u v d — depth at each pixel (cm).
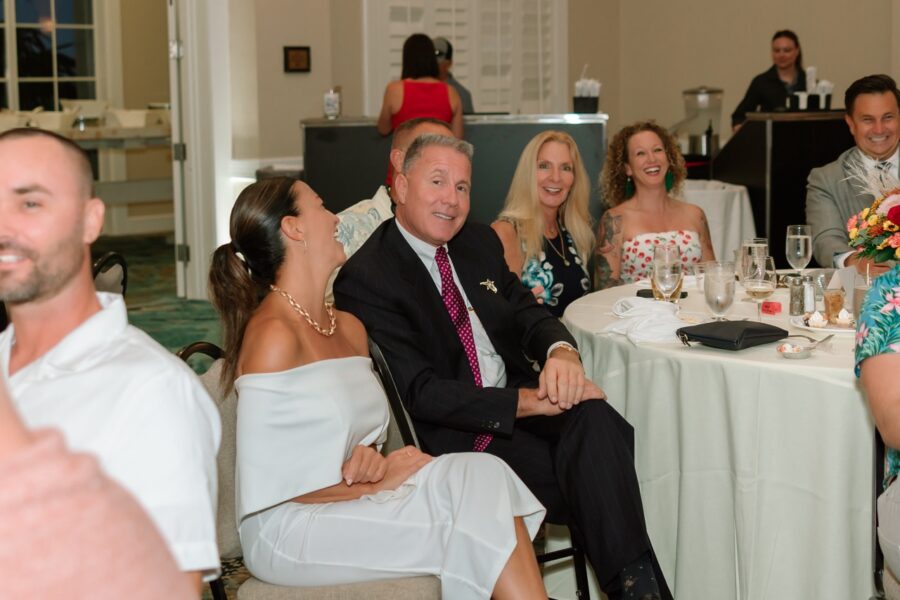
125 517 74
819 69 837
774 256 620
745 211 604
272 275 218
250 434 204
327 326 226
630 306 293
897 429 190
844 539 230
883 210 251
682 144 755
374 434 222
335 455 208
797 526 236
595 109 647
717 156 653
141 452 140
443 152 265
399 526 201
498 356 282
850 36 812
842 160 404
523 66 882
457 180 264
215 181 707
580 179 360
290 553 203
